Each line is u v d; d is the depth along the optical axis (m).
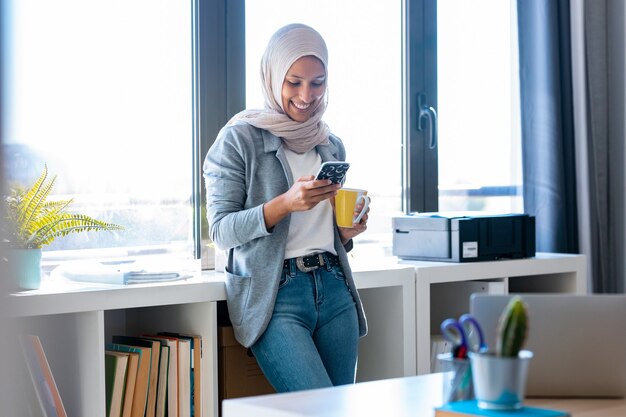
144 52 3.03
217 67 3.17
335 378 2.54
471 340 1.83
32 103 2.75
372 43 3.64
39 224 2.51
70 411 2.49
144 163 3.03
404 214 3.73
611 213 4.10
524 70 3.89
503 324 1.32
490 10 3.97
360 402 1.42
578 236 3.99
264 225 2.39
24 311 2.26
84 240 2.91
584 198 3.96
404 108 3.74
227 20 3.19
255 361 2.75
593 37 4.06
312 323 2.49
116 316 2.94
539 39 3.87
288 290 2.46
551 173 3.86
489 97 3.96
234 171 2.52
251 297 2.48
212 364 2.60
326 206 2.56
